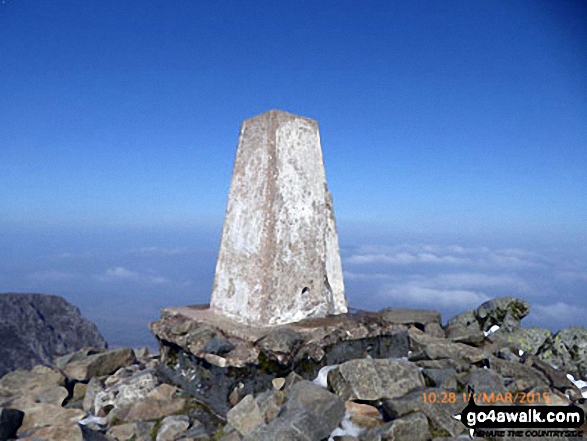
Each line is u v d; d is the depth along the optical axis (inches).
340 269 238.8
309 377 181.3
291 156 213.5
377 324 208.1
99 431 172.6
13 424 176.4
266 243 197.5
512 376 197.0
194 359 189.3
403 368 173.9
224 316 213.2
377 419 153.6
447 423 148.1
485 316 288.4
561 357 248.2
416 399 154.9
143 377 208.4
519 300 281.1
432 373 179.2
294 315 203.0
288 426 134.0
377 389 162.7
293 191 210.7
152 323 225.8
